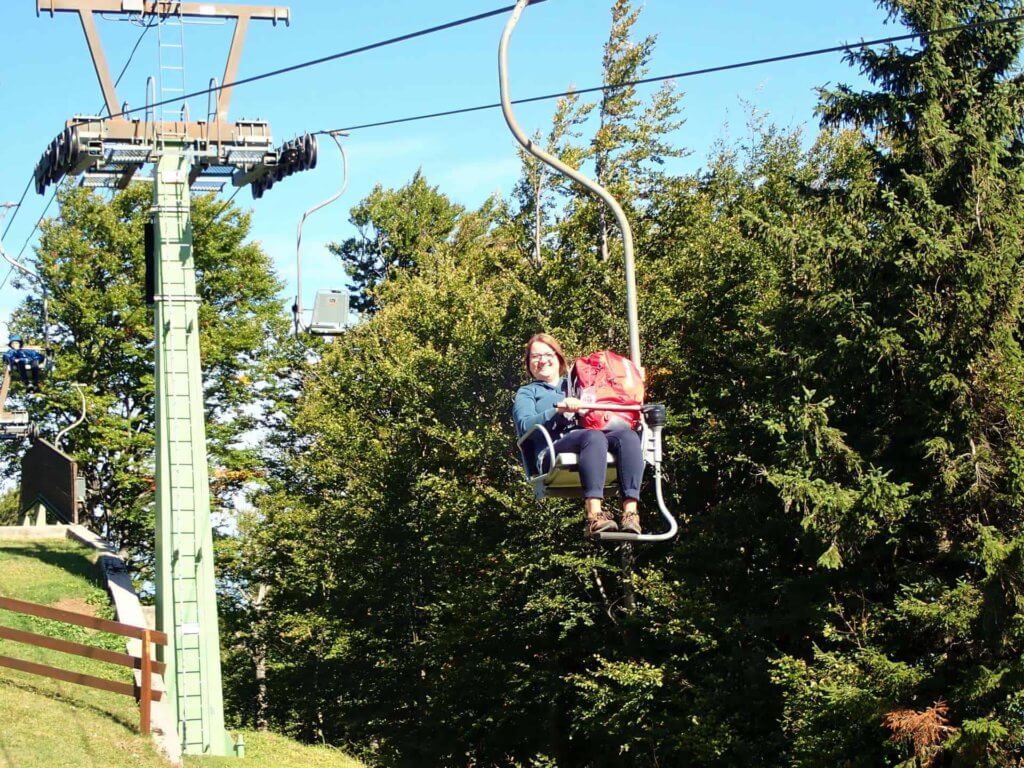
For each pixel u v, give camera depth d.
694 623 20.86
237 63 18.78
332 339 40.81
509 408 26.41
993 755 15.90
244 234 40.88
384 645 32.62
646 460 6.45
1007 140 19.47
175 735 16.28
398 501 30.84
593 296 24.91
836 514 17.83
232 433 39.81
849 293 18.72
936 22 18.98
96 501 38.91
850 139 30.11
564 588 24.02
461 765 29.27
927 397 18.30
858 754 17.48
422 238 49.50
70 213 38.56
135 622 20.73
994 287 17.59
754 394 22.84
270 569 38.16
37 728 14.84
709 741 19.44
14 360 30.84
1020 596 16.27
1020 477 16.97
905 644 18.62
